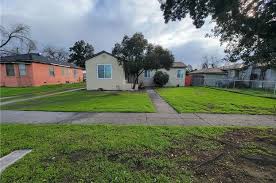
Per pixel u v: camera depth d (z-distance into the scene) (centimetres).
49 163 346
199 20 575
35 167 332
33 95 1477
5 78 2150
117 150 403
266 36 453
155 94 1558
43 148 412
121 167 332
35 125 604
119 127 573
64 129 552
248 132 538
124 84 1908
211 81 2788
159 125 610
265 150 411
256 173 319
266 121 680
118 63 1883
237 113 806
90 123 634
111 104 995
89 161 353
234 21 488
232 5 454
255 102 1108
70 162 350
